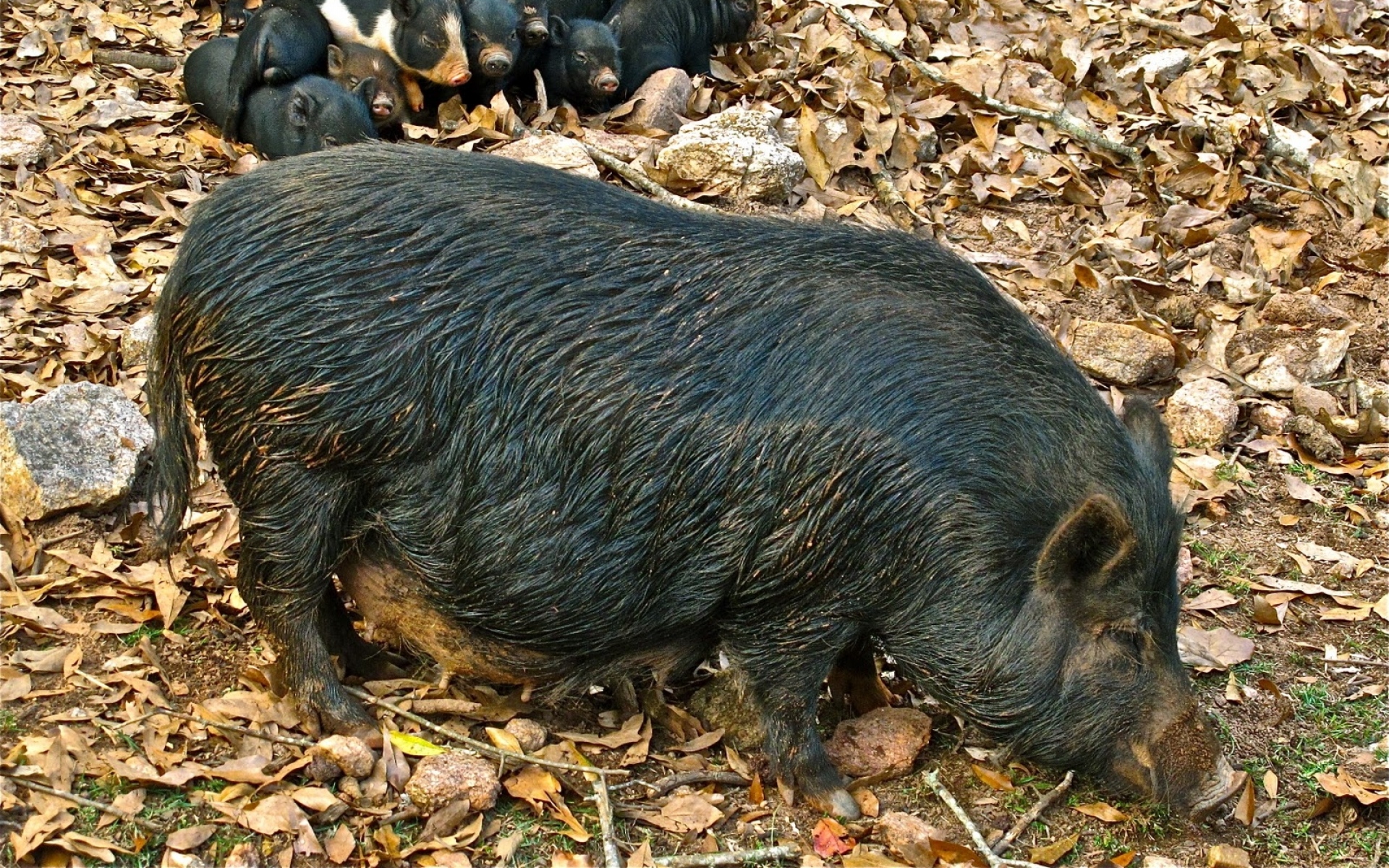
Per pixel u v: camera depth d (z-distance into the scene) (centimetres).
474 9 512
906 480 355
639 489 356
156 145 486
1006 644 359
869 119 507
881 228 371
